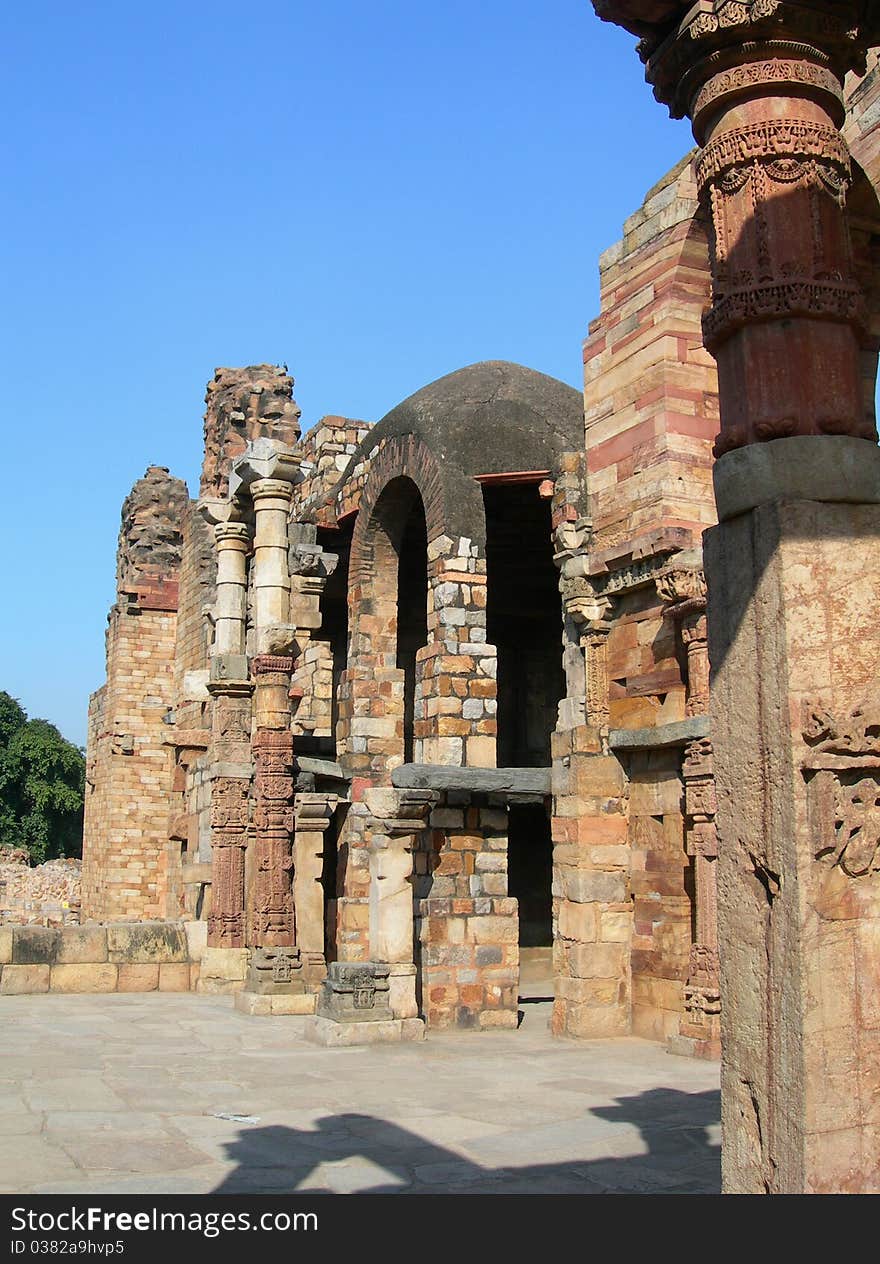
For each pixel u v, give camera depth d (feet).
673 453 48.03
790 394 18.86
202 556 127.03
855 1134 16.93
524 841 92.68
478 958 54.54
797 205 19.48
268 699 64.90
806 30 19.71
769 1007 17.63
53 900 169.89
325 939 75.72
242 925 68.18
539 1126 30.48
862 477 18.37
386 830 49.60
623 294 51.62
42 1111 31.73
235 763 70.85
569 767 50.72
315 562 84.94
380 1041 46.65
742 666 18.51
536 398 65.92
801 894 17.12
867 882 17.57
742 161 19.79
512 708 95.50
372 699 70.28
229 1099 34.12
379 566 71.72
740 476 18.69
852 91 33.22
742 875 18.34
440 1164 26.37
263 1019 54.80
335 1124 30.63
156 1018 54.49
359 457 79.15
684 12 20.72
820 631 17.72
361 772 69.26
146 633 144.97
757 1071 17.79
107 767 145.28
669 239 48.78
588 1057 43.09
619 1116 31.81
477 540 61.77
